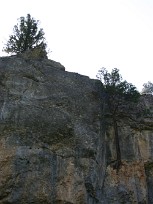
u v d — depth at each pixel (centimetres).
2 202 2386
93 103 3133
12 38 3859
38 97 2934
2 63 3066
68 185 2545
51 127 2777
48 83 3059
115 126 3219
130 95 3344
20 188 2436
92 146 2809
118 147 3130
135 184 3025
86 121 2961
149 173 3166
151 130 3378
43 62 3334
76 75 3247
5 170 2461
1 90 2883
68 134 2788
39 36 3903
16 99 2855
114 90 3334
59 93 3030
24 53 3594
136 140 3275
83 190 2566
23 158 2534
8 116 2742
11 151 2538
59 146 2683
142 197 2992
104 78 3391
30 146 2600
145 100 3584
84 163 2692
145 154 3234
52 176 2541
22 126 2709
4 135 2602
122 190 2948
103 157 2998
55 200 2477
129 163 3116
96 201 2739
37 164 2544
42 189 2470
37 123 2764
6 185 2422
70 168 2608
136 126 3350
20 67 3078
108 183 2945
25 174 2484
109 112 3297
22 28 3891
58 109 2916
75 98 3066
